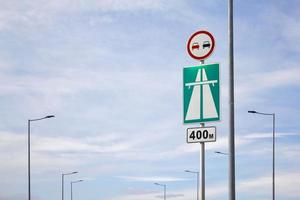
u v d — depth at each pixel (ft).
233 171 52.65
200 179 49.78
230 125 53.88
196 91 51.03
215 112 50.01
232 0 56.59
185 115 51.31
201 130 50.29
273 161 198.80
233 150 53.16
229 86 55.11
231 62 55.57
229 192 52.29
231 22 56.34
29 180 195.21
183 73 51.80
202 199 49.39
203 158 50.01
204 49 51.78
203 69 50.98
